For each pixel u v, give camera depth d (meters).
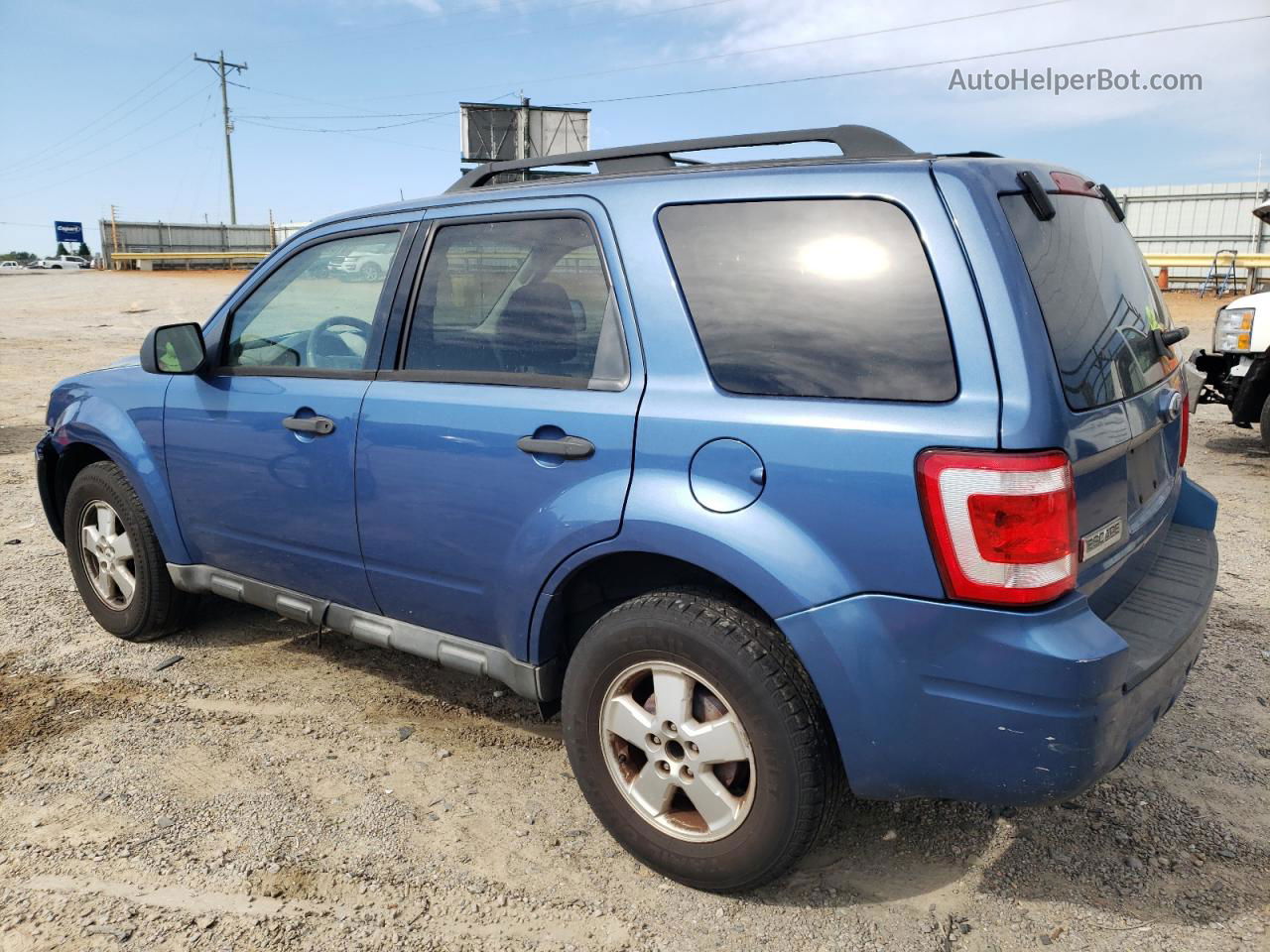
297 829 2.85
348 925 2.45
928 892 2.57
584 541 2.56
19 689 3.75
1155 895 2.54
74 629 4.35
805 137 2.58
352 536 3.18
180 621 4.17
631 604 2.54
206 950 2.36
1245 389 7.68
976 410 2.07
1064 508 2.05
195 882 2.61
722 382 2.41
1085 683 2.03
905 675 2.16
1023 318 2.08
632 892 2.58
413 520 2.98
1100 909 2.49
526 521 2.70
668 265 2.54
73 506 4.20
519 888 2.60
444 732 3.44
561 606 2.75
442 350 2.99
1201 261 21.97
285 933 2.42
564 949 2.37
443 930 2.44
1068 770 2.07
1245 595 4.64
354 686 3.79
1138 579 2.69
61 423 4.18
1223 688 3.67
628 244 2.61
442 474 2.88
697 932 2.42
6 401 10.99
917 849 2.75
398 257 3.15
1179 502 3.26
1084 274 2.46
